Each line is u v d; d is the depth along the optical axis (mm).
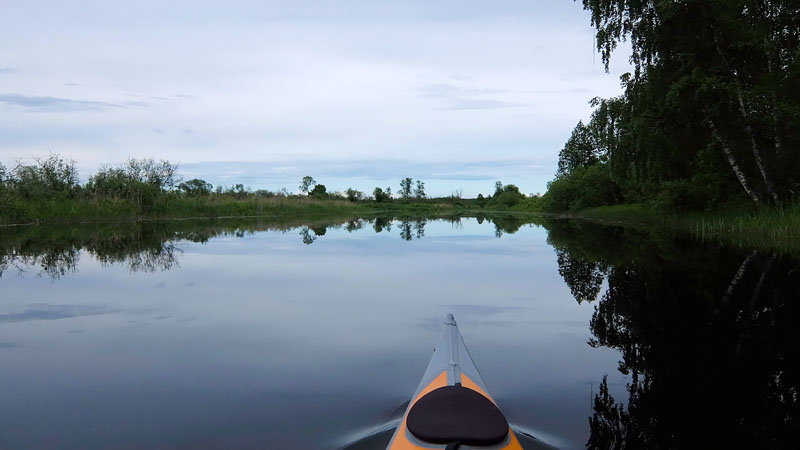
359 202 70812
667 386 4441
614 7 20703
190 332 6371
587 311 7379
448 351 4336
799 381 4438
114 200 28016
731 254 12352
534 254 14250
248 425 3770
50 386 4605
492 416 2959
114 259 12969
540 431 3607
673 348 5461
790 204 18141
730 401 4074
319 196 58156
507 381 4660
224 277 10422
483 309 7621
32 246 15461
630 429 3594
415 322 6871
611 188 46875
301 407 4090
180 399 4285
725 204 22516
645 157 21031
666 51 19953
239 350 5645
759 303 7219
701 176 23594
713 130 19828
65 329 6523
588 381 4637
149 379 4762
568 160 67562
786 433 3504
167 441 3529
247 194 40969
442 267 11828
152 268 11578
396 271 11227
